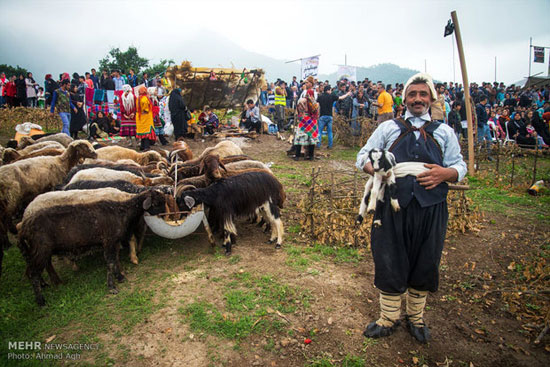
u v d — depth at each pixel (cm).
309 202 616
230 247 515
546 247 535
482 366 314
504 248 539
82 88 1480
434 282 319
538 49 2577
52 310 396
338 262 491
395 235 312
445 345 339
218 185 507
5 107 1622
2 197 551
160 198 466
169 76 1327
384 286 321
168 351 333
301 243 553
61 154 695
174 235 484
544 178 928
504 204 747
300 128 1055
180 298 411
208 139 1344
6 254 521
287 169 974
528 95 2011
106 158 775
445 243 556
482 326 365
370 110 1456
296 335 351
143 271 474
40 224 395
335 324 366
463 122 1253
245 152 1187
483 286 436
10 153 696
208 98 1493
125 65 3384
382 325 346
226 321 366
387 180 302
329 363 314
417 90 310
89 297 414
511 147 1130
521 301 405
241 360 322
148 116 1107
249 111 1441
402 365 316
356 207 592
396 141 313
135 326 366
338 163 1054
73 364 320
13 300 414
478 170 998
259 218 619
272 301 402
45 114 1489
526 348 336
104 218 423
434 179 293
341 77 1991
